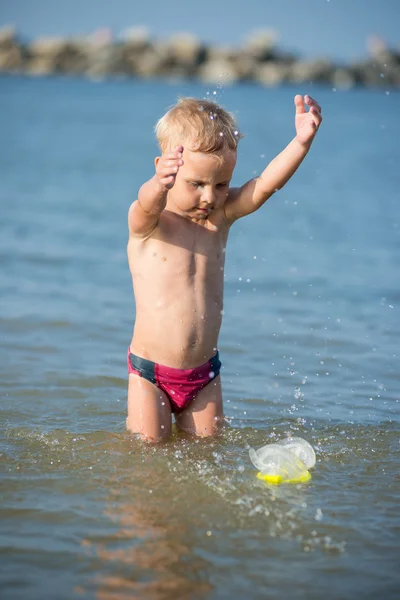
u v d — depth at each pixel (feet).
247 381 63.36
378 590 33.73
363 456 48.32
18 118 428.56
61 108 538.47
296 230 129.90
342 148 291.38
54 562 35.04
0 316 79.41
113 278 96.22
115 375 64.44
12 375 63.31
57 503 40.57
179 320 48.98
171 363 49.26
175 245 49.39
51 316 80.18
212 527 38.52
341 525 39.09
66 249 110.73
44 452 47.32
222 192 48.67
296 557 36.04
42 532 37.65
